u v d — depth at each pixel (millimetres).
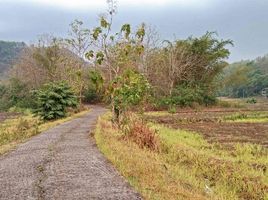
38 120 36375
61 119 37250
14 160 13828
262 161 15672
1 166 12711
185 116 43000
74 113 46062
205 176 13047
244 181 12078
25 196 8781
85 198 8438
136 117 21234
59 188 9406
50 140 19844
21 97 73750
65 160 13281
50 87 39000
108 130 20797
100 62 24547
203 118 39469
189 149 17656
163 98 57750
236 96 129500
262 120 38594
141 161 11945
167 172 11477
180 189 9227
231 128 30953
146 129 17969
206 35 67188
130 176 10438
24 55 80688
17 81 75812
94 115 43688
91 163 12539
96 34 24875
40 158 13945
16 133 24094
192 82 64688
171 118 40000
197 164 14109
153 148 16984
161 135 23516
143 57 58281
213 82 67625
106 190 9055
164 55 63281
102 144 16266
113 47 25219
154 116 43375
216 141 22859
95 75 23812
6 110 71562
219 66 67562
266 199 10555
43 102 37781
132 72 22891
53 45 70375
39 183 10008
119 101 23281
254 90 126500
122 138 18078
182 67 63219
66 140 19547
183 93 60500
